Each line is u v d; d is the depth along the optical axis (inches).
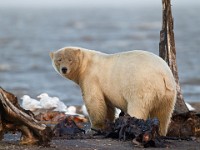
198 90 3070.9
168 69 1259.2
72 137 1210.0
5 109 1085.1
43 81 3641.7
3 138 1193.4
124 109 1310.3
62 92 3073.3
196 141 1193.4
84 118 1563.7
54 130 1238.3
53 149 1072.2
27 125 1097.4
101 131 1259.2
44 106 1578.5
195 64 4505.4
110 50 6333.7
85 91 1375.5
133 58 1277.1
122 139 1172.5
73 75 1416.1
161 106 1254.3
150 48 6525.6
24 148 1072.2
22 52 6107.3
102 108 1358.3
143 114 1230.9
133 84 1242.0
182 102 1414.9
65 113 1588.3
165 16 1455.5
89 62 1390.3
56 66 1454.2
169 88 1239.5
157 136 1134.4
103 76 1344.7
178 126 1282.0
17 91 3100.4
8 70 4352.9
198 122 1285.7
